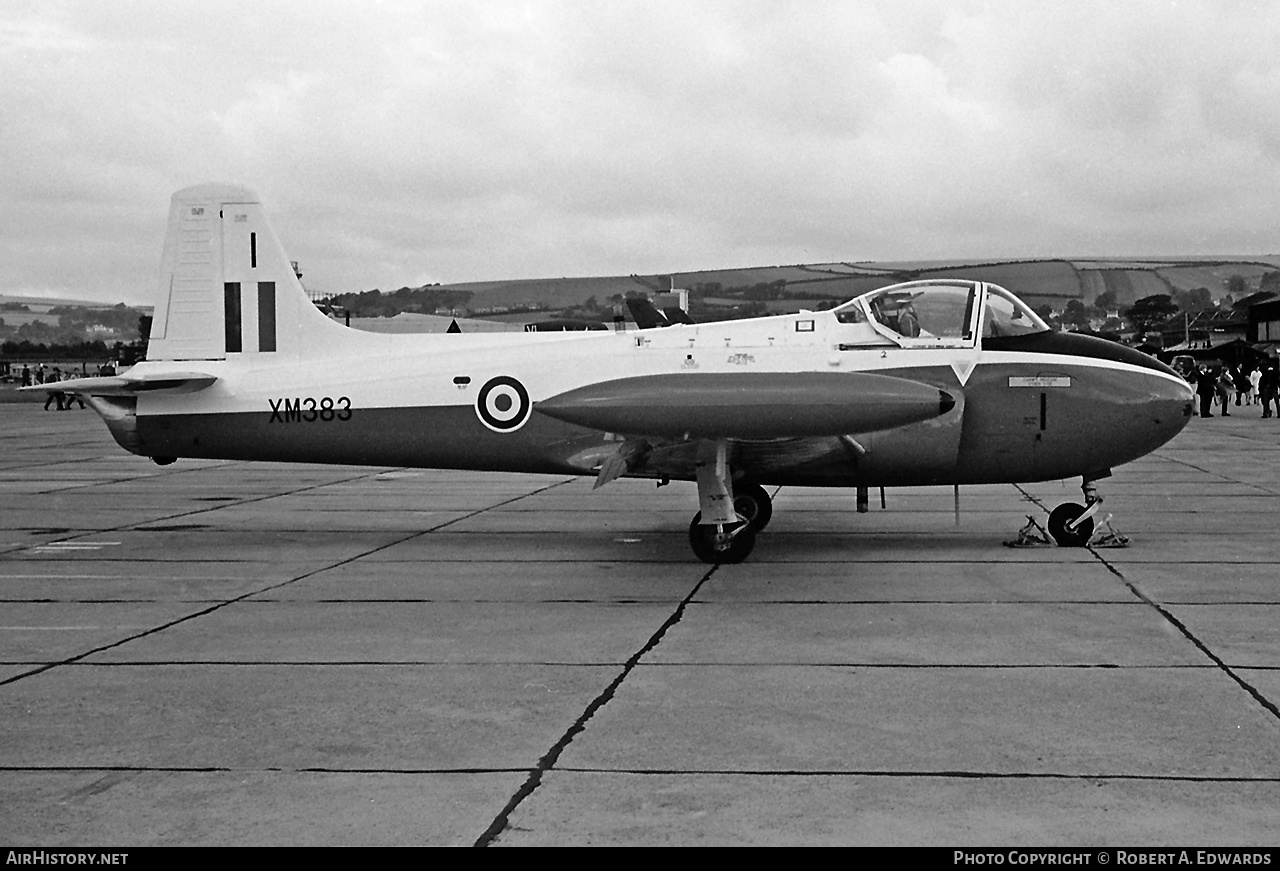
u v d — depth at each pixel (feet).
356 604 27.30
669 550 35.06
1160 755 15.84
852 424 29.17
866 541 35.94
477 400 35.32
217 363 36.99
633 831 13.50
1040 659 21.17
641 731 17.24
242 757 16.35
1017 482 34.09
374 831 13.62
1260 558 31.91
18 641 23.67
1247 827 13.41
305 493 53.21
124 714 18.52
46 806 14.61
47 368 248.11
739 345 34.45
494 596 28.07
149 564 33.35
